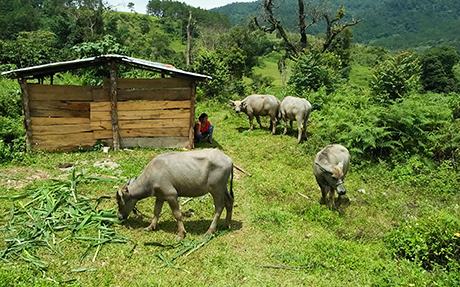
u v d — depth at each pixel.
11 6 72.06
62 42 43.66
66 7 67.06
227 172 6.09
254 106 13.46
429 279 5.24
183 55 54.94
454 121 12.01
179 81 10.83
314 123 14.25
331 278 5.36
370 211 7.76
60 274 5.05
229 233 6.48
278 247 6.13
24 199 7.05
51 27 45.47
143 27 78.00
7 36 58.94
